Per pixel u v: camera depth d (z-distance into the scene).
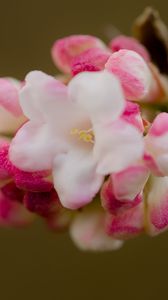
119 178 0.07
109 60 0.07
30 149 0.07
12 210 0.09
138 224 0.08
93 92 0.06
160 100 0.08
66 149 0.07
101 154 0.06
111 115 0.06
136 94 0.07
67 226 0.08
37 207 0.07
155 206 0.07
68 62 0.08
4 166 0.07
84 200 0.07
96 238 0.08
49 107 0.07
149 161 0.07
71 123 0.07
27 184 0.07
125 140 0.06
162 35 0.09
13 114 0.07
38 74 0.07
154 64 0.09
